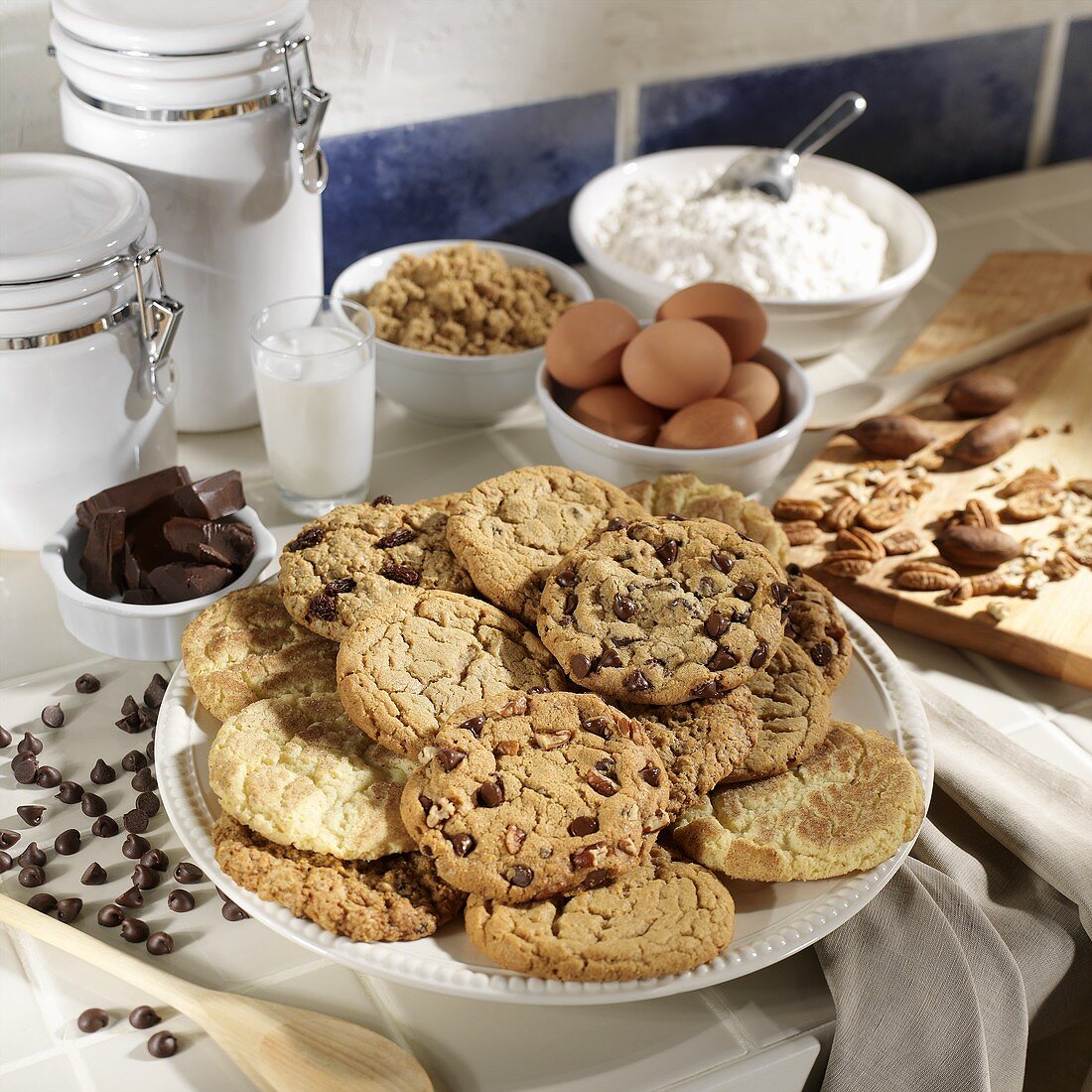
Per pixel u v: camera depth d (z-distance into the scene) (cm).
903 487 118
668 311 115
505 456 121
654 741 96
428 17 123
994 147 148
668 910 92
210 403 119
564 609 100
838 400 124
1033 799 102
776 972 95
